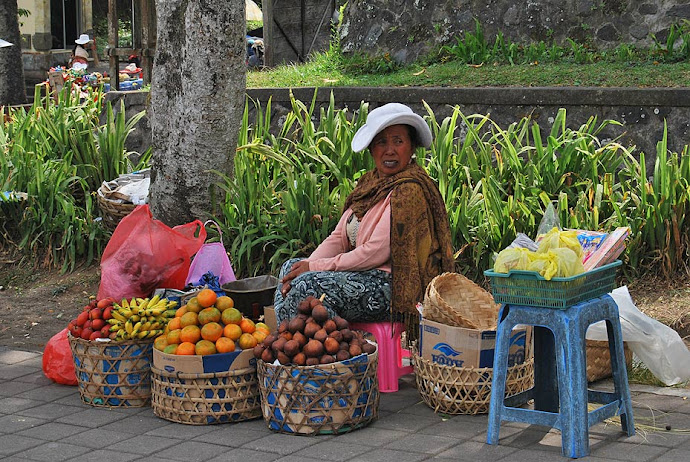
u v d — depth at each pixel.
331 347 4.29
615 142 7.75
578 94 7.85
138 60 21.50
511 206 6.38
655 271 6.32
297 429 4.30
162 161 6.64
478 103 8.25
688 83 7.82
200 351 4.47
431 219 4.85
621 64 8.86
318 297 4.75
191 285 5.66
